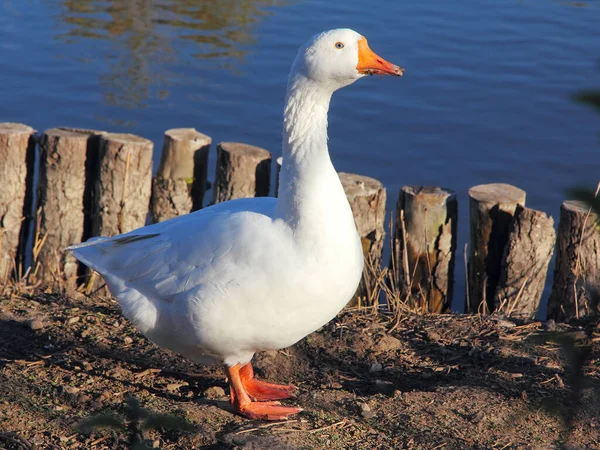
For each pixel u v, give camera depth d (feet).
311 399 16.01
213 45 50.98
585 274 20.97
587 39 52.31
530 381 16.71
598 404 13.38
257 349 15.07
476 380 16.88
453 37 52.26
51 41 51.19
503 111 42.29
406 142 39.32
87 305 20.84
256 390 16.33
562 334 8.07
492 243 22.44
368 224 22.61
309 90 14.29
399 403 15.71
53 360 17.43
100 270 15.69
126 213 23.40
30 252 27.66
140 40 51.78
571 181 35.86
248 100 43.47
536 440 14.30
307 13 56.95
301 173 14.05
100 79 45.70
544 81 45.68
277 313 14.15
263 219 14.35
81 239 24.17
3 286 21.88
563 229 21.26
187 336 14.65
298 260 13.93
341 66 14.12
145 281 14.93
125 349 18.25
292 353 18.45
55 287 22.30
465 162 37.60
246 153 23.43
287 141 14.29
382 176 36.40
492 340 19.03
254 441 13.97
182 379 17.06
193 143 23.77
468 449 13.98
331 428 14.74
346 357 18.33
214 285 14.01
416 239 22.86
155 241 15.12
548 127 40.70
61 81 45.39
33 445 13.73
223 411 15.46
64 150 23.11
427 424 14.87
